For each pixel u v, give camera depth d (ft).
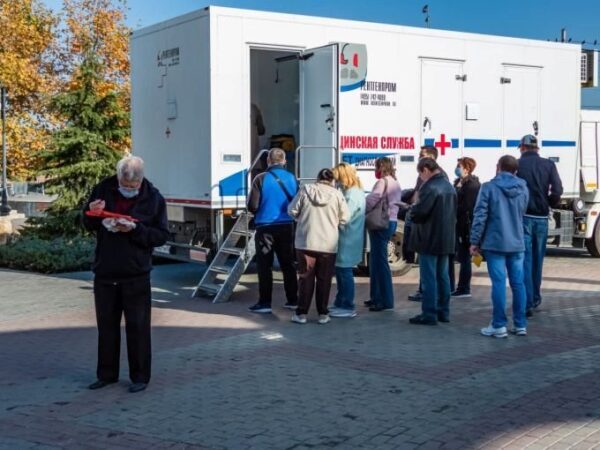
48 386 20.61
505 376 20.80
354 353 23.58
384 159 29.73
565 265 44.11
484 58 40.91
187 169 35.29
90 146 54.44
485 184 25.26
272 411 18.16
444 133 39.58
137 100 38.68
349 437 16.39
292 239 30.25
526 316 28.50
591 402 18.45
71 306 32.48
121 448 15.98
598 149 47.11
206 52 33.58
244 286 36.58
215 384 20.42
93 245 46.60
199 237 35.78
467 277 32.76
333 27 36.06
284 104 39.22
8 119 95.76
